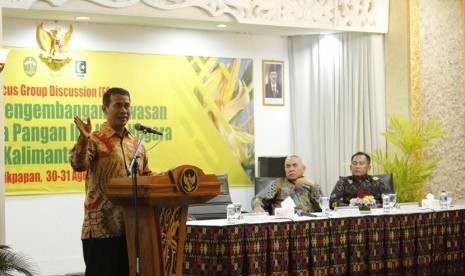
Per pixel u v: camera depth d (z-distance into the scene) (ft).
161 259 15.24
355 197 28.99
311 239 24.32
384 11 35.73
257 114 35.91
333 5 34.50
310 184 27.20
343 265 25.16
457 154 36.52
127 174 16.93
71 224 31.37
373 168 35.22
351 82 35.91
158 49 33.35
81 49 31.58
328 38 36.24
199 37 34.35
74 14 29.63
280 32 35.37
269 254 23.32
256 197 27.12
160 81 33.37
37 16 30.07
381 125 35.76
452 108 36.40
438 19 36.04
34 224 30.66
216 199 30.25
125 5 29.66
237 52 35.35
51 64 30.96
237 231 22.63
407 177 33.47
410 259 26.91
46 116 30.89
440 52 36.06
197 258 22.71
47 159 30.91
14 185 30.27
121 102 17.24
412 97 35.01
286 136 36.70
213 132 34.60
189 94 34.09
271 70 36.24
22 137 30.42
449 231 28.09
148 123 33.06
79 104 31.55
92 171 17.01
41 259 30.73
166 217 15.48
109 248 16.84
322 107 36.45
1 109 23.49
